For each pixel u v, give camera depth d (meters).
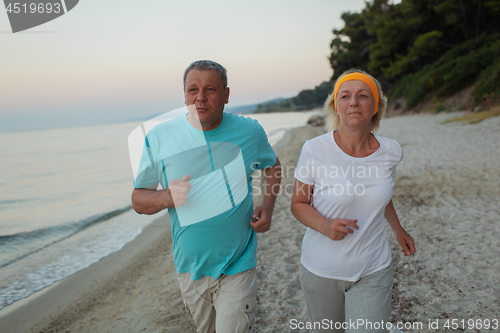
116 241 5.67
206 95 1.71
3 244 5.86
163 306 3.28
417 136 12.83
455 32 32.19
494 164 6.79
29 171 17.34
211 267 1.82
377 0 37.81
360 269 1.61
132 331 2.92
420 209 4.84
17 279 4.34
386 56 35.84
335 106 1.73
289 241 4.36
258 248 4.22
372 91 1.61
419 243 3.71
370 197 1.59
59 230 6.56
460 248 3.44
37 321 3.34
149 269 4.34
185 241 1.79
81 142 42.41
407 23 32.66
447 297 2.63
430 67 28.17
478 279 2.82
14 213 8.52
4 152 31.73
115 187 11.41
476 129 11.87
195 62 1.77
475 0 27.75
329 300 1.71
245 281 1.83
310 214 1.67
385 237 1.70
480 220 4.13
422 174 6.79
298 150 14.35
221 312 1.81
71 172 16.19
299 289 3.15
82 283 4.14
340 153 1.63
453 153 8.52
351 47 43.97
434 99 24.64
